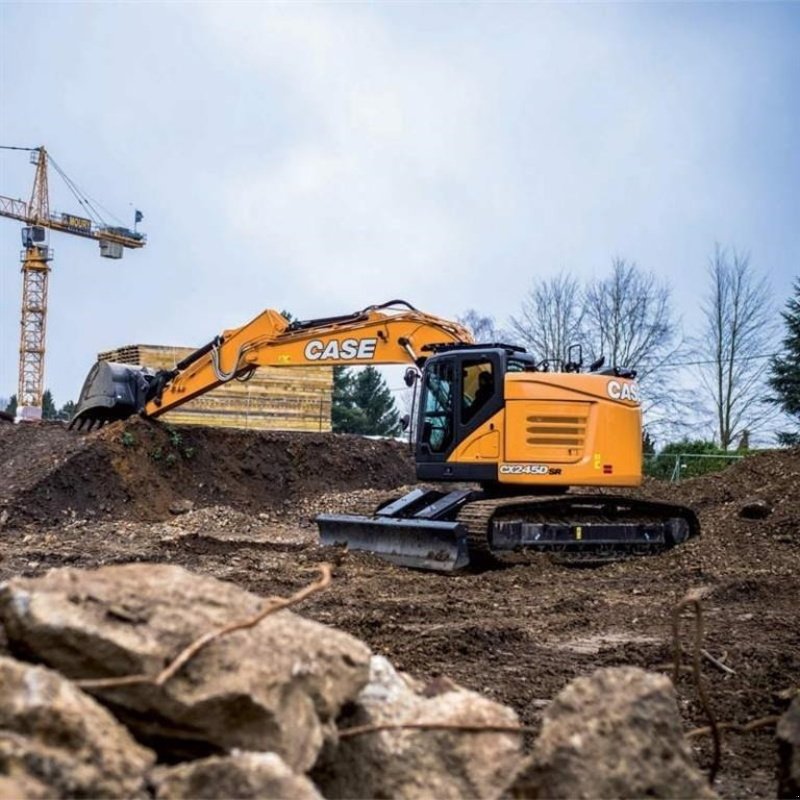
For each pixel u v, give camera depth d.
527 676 8.25
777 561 15.91
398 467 26.47
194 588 3.92
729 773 5.90
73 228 75.88
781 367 36.81
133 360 26.83
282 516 22.98
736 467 22.30
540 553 15.43
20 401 73.75
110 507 21.64
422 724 4.02
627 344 39.16
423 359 17.70
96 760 3.10
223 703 3.46
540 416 15.79
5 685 3.19
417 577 14.05
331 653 3.87
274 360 19.22
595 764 3.76
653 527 16.59
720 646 9.48
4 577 13.54
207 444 24.34
